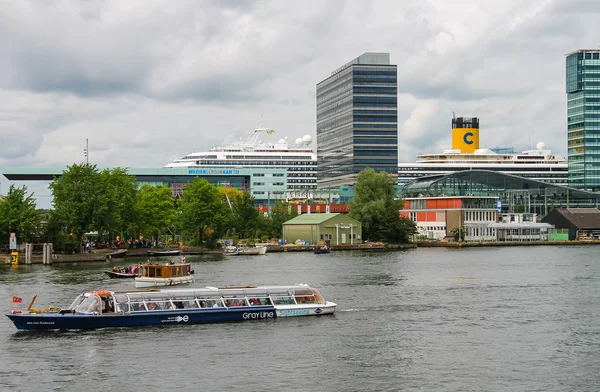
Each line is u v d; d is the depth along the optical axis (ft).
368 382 189.88
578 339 237.04
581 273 443.73
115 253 609.42
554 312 286.46
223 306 263.90
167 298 259.39
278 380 191.62
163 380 191.62
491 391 183.52
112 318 248.32
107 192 599.98
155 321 253.65
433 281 391.45
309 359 211.00
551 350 222.48
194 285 375.04
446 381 191.01
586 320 269.23
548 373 198.39
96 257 571.69
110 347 223.92
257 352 218.59
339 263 533.14
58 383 189.57
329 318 270.67
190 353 217.15
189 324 256.73
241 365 204.85
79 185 586.86
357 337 238.27
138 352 218.18
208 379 192.34
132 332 243.60
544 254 655.35
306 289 279.90
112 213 594.65
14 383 189.47
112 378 193.26
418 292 342.44
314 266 501.97
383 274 433.48
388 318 271.28
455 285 372.38
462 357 214.07
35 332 242.37
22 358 211.61
